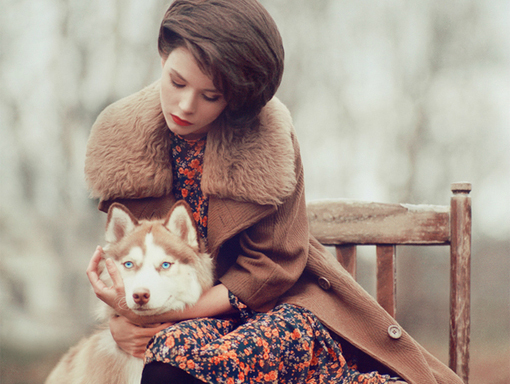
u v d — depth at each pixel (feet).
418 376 6.49
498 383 21.91
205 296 6.43
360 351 7.04
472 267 35.65
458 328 8.00
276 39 6.08
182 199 7.00
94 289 6.21
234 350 5.54
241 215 6.51
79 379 6.61
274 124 6.75
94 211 30.22
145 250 6.21
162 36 6.12
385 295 8.46
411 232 8.42
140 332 6.19
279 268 6.45
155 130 6.64
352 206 8.50
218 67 5.73
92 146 6.76
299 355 6.07
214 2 5.87
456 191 8.34
